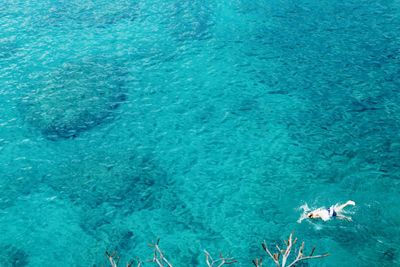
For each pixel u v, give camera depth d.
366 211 24.73
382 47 39.78
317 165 28.33
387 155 28.64
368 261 22.16
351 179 27.05
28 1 49.16
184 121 32.62
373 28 42.72
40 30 43.75
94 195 27.00
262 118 32.56
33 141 30.94
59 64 38.62
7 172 28.66
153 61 39.28
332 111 32.75
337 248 22.89
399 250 22.61
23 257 23.55
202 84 36.38
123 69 38.16
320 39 41.44
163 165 29.08
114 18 45.78
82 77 36.91
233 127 31.94
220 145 30.48
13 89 35.53
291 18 45.19
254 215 25.36
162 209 26.02
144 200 26.61
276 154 29.45
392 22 43.62
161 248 23.75
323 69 37.31
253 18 45.44
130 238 24.39
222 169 28.62
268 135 31.05
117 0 49.31
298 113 32.81
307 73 36.97
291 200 26.08
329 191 26.38
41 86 35.81
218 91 35.56
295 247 23.12
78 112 33.25
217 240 24.09
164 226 25.00
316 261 22.31
